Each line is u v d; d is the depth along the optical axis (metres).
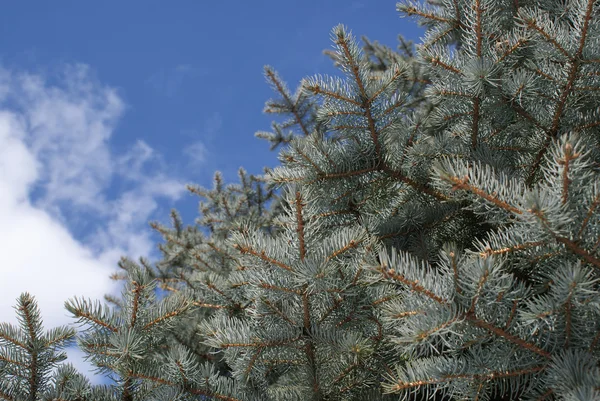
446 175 0.87
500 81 1.01
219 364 1.41
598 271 0.87
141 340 0.98
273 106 1.92
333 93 1.05
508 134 1.09
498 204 0.87
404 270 0.88
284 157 1.14
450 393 0.90
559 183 0.84
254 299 1.01
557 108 1.01
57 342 0.99
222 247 1.67
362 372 1.03
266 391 1.08
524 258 0.91
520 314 0.87
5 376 0.97
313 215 1.06
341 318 1.01
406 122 1.14
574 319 0.86
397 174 1.11
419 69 1.62
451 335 0.89
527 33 1.00
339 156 1.09
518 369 0.88
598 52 0.96
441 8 1.21
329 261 0.95
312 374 1.00
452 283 0.87
